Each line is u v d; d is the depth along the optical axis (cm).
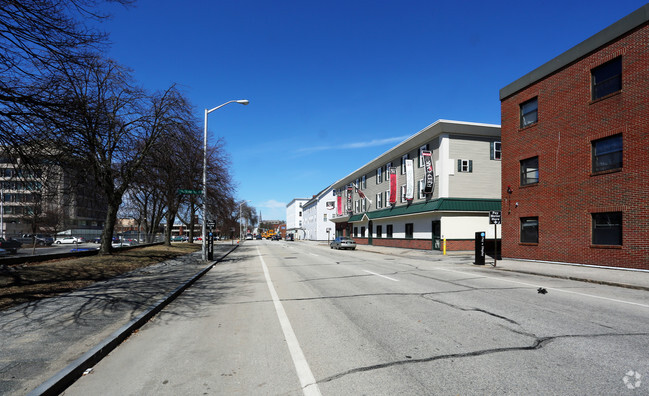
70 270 1332
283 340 564
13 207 3712
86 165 1332
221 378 422
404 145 3481
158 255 2267
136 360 489
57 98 805
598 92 1513
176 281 1179
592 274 1284
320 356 489
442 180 2939
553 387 380
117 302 820
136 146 1859
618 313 715
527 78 1873
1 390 371
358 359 473
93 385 409
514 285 1103
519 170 1936
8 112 764
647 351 489
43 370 423
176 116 1911
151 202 3662
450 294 942
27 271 1224
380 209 4197
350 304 830
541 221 1783
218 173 3130
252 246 4928
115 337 552
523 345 518
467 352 492
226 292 1051
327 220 7862
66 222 5247
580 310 743
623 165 1388
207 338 586
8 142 822
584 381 394
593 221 1522
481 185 2998
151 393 386
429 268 1672
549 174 1736
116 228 6650
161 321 706
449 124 2914
